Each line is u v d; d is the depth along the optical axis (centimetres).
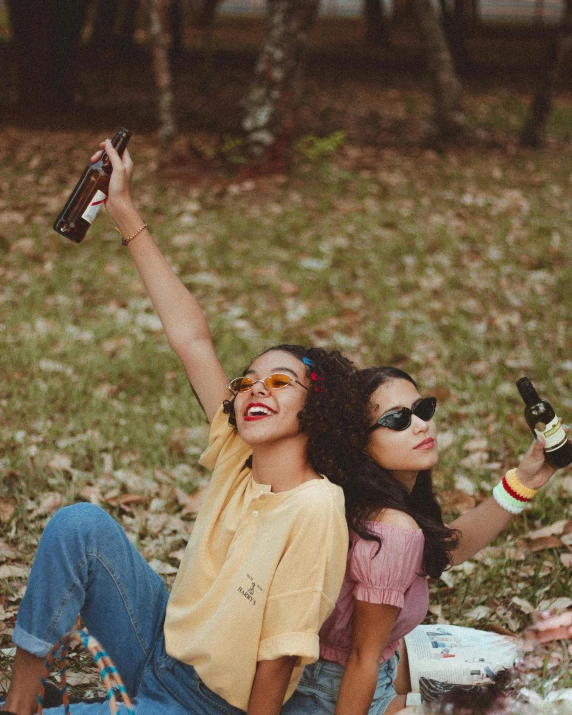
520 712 282
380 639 248
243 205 1003
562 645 335
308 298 761
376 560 246
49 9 1530
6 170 1120
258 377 255
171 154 1106
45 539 255
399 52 2683
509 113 1748
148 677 261
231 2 4116
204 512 265
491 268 847
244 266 829
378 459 265
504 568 400
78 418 542
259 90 1099
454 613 374
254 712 238
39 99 1559
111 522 263
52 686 271
